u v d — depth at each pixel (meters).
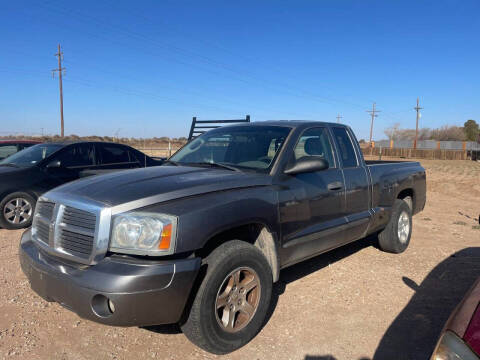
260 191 3.45
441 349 1.83
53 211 3.12
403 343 3.34
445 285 4.60
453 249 6.08
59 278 2.83
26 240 3.45
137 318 2.65
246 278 3.24
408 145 70.06
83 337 3.35
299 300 4.13
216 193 3.18
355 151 4.95
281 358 3.10
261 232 3.54
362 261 5.40
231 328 3.11
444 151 53.09
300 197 3.79
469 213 9.38
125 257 2.78
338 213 4.33
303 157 3.77
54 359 3.03
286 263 3.74
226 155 4.17
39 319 3.62
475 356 1.71
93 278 2.66
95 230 2.81
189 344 3.27
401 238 5.72
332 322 3.68
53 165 7.20
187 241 2.81
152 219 2.77
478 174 21.89
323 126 4.62
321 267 5.14
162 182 3.23
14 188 6.90
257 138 4.20
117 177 3.46
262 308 3.31
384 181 5.19
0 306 3.85
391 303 4.10
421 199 6.29
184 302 2.78
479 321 1.82
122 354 3.11
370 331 3.54
